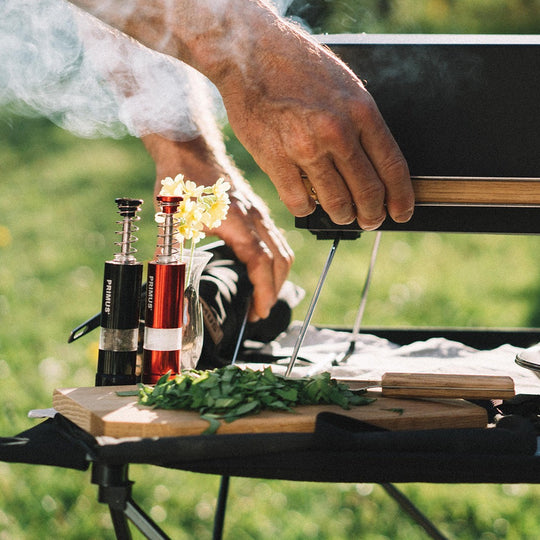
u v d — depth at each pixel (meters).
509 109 1.25
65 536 2.51
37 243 4.93
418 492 2.81
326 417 1.03
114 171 6.25
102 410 1.05
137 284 1.22
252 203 1.71
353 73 1.21
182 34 1.15
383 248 5.11
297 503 2.75
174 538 2.52
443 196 1.28
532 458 0.99
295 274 4.62
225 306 1.47
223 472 0.98
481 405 1.24
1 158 6.53
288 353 1.63
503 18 5.21
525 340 1.84
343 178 1.17
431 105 1.26
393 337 1.88
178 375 1.16
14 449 0.98
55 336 3.76
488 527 2.63
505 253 5.11
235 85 1.15
